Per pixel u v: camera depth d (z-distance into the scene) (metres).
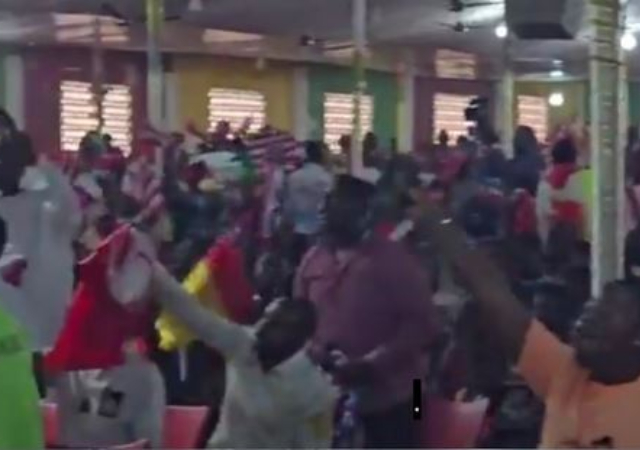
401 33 13.00
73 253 5.79
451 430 4.59
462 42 13.56
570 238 6.68
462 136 9.92
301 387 4.04
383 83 15.68
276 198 8.09
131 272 4.27
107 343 4.35
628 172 7.52
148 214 7.79
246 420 4.04
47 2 11.89
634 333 3.20
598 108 4.85
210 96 15.68
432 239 3.62
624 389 3.20
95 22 12.79
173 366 5.02
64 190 5.84
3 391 3.06
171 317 4.36
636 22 10.11
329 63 16.05
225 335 4.08
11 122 6.20
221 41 14.09
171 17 12.33
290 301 4.11
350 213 4.93
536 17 4.69
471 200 7.31
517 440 4.50
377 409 4.61
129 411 4.39
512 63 11.98
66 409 4.39
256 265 6.94
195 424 4.48
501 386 4.64
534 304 5.26
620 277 4.90
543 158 8.65
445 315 4.81
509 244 5.94
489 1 10.94
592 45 4.81
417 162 8.72
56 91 14.94
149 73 9.09
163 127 9.12
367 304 4.76
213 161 8.79
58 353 4.34
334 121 16.17
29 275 5.52
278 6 11.83
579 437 3.21
